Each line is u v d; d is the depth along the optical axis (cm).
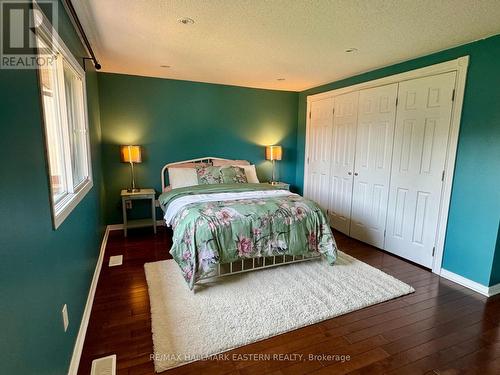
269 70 383
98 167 356
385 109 358
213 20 230
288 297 248
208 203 298
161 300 240
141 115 433
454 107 283
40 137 129
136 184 444
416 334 206
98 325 209
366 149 389
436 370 173
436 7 202
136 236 408
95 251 288
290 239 290
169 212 321
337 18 222
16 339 95
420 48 288
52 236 140
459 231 286
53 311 137
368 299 248
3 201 90
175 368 171
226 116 487
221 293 253
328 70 378
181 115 457
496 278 267
